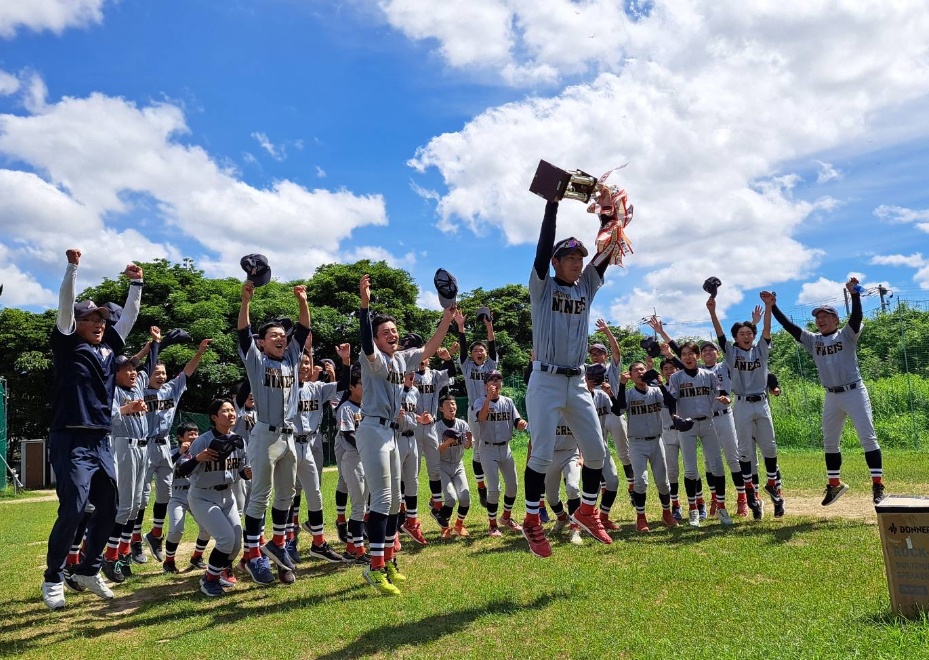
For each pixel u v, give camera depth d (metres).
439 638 4.35
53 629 5.17
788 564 5.68
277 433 6.18
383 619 4.86
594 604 4.85
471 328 32.72
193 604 5.72
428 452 8.98
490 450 8.55
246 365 6.11
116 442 7.08
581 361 5.45
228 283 30.27
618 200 5.54
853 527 7.23
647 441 8.21
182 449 7.27
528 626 4.45
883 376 18.44
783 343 20.00
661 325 9.62
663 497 8.40
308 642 4.44
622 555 6.54
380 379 5.82
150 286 27.58
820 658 3.42
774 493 8.55
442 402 9.38
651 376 8.46
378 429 5.75
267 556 6.69
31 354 26.80
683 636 4.03
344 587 6.01
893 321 18.61
